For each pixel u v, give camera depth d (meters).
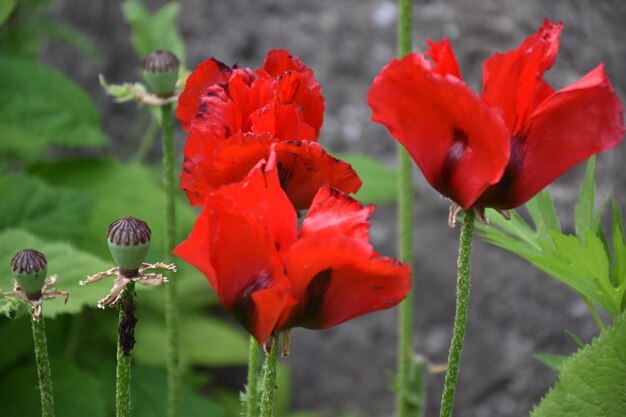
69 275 1.32
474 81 2.11
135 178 1.86
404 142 1.04
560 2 2.06
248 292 1.00
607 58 2.03
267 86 1.07
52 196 1.58
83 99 1.85
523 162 1.03
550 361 1.21
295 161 1.04
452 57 1.03
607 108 1.03
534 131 1.03
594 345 1.10
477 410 2.11
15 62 1.83
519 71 1.02
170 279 1.29
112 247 1.05
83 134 1.82
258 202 0.99
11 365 1.68
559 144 1.03
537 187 1.04
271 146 1.00
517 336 2.09
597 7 2.06
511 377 2.09
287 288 0.99
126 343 1.05
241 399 1.18
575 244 1.11
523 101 1.03
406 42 1.27
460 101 1.01
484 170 1.03
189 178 1.06
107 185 1.85
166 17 1.62
